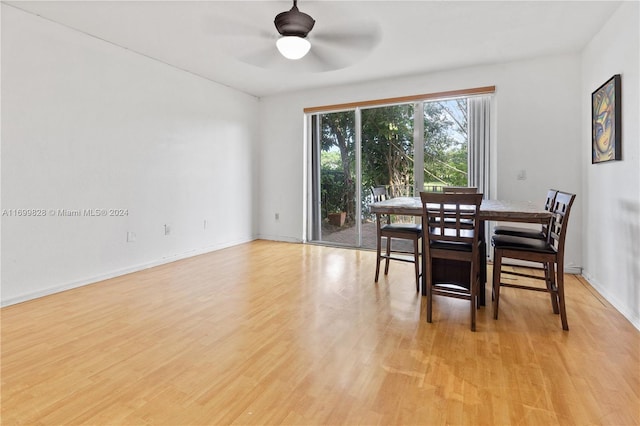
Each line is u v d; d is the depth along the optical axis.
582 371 1.70
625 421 1.35
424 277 2.79
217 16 2.79
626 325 2.24
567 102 3.49
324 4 2.56
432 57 3.61
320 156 5.08
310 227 5.22
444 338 2.07
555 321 2.31
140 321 2.32
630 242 2.36
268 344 2.00
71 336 2.09
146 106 3.70
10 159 2.64
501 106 3.77
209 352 1.91
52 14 2.75
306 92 5.00
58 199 2.94
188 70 4.15
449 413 1.40
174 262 4.00
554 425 1.33
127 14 2.75
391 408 1.43
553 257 2.20
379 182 4.65
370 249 4.74
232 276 3.41
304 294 2.87
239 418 1.37
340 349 1.94
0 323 2.28
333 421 1.36
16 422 1.34
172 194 4.04
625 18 2.44
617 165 2.57
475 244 2.17
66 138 2.99
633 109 2.32
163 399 1.49
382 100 4.42
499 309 2.54
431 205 2.78
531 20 2.80
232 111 4.91
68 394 1.52
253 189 5.41
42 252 2.84
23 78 2.69
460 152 4.11
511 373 1.69
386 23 2.86
